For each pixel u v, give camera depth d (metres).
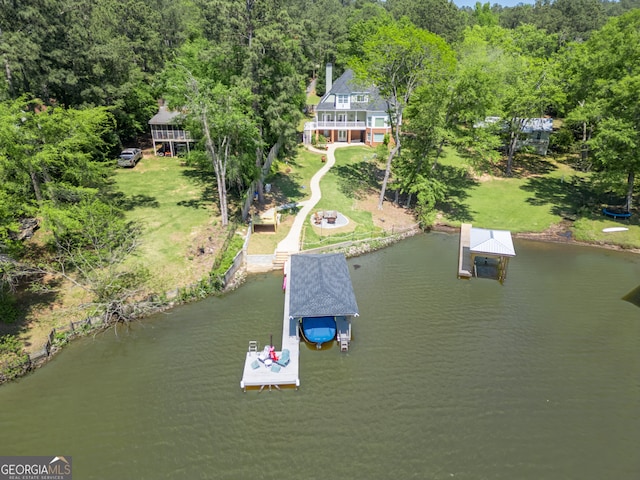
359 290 33.44
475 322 29.73
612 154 41.62
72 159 31.69
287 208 44.88
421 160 45.88
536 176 57.47
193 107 34.91
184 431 21.14
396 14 110.75
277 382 23.69
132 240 35.16
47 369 25.05
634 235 42.03
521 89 53.16
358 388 23.95
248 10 36.88
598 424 22.09
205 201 44.34
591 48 54.78
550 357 26.62
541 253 40.28
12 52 35.97
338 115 66.75
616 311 31.30
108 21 57.84
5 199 27.22
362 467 19.45
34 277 31.02
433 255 39.53
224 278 33.06
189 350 26.56
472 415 22.38
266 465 19.47
